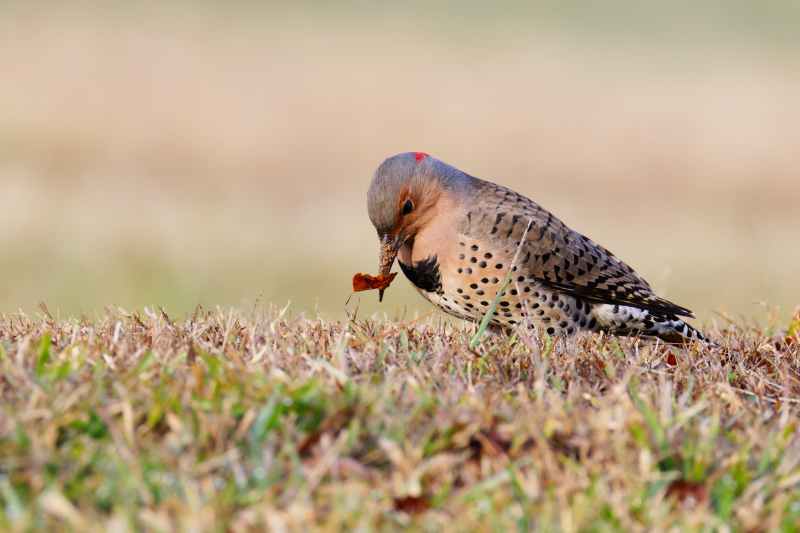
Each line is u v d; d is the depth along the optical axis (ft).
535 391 15.61
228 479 12.71
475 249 22.93
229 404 13.66
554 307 23.79
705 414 15.44
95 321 21.68
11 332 18.52
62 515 11.71
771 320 25.61
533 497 12.39
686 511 12.45
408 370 16.53
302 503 12.05
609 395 15.08
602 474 12.95
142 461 12.51
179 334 18.45
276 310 22.08
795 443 14.02
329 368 15.08
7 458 12.37
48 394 13.97
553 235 23.45
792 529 12.11
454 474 13.11
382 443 12.87
